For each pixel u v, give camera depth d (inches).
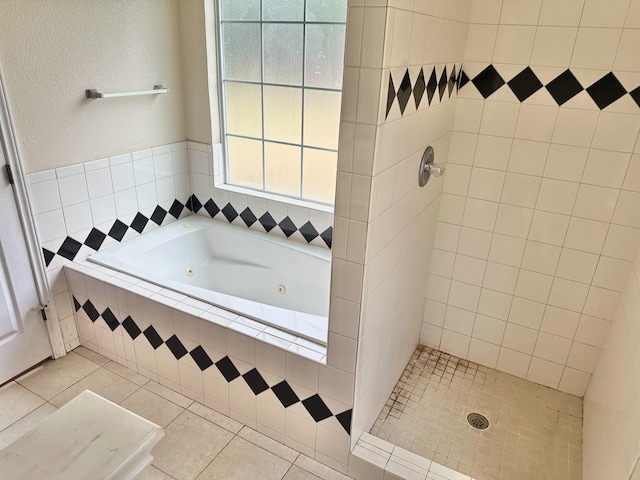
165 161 113.3
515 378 98.6
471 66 83.0
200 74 108.1
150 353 91.6
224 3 102.8
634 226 78.8
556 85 77.6
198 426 83.9
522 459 79.3
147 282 91.4
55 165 90.4
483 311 97.9
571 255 85.5
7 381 92.0
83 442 23.3
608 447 65.8
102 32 91.9
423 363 102.4
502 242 91.0
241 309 81.7
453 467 77.2
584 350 90.0
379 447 75.1
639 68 71.2
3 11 76.8
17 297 90.0
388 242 69.0
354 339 66.1
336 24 91.6
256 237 112.7
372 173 56.8
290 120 104.2
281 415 78.7
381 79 52.5
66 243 96.0
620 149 76.2
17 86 81.2
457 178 90.9
